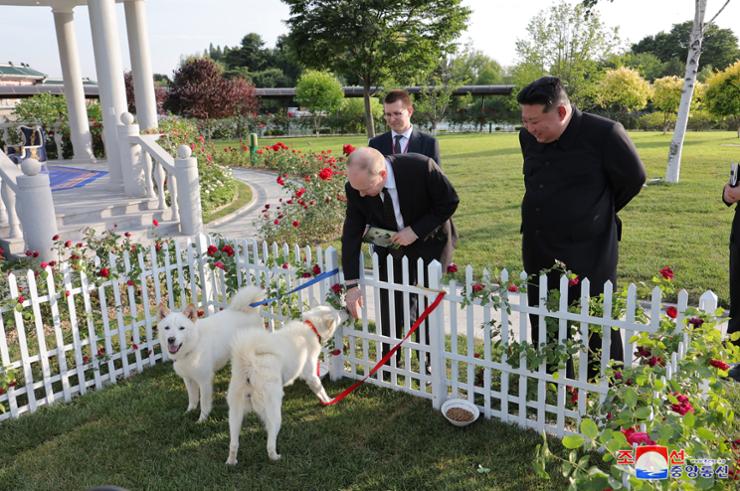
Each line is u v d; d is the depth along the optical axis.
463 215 11.03
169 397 4.40
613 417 2.71
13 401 4.15
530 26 23.95
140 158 9.14
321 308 4.20
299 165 14.18
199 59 36.81
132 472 3.44
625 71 39.47
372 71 26.17
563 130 3.45
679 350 3.04
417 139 5.32
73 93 14.09
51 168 13.21
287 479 3.33
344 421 3.97
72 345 4.50
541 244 3.70
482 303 3.77
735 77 30.53
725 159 18.20
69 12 13.62
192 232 8.49
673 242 8.24
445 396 4.17
